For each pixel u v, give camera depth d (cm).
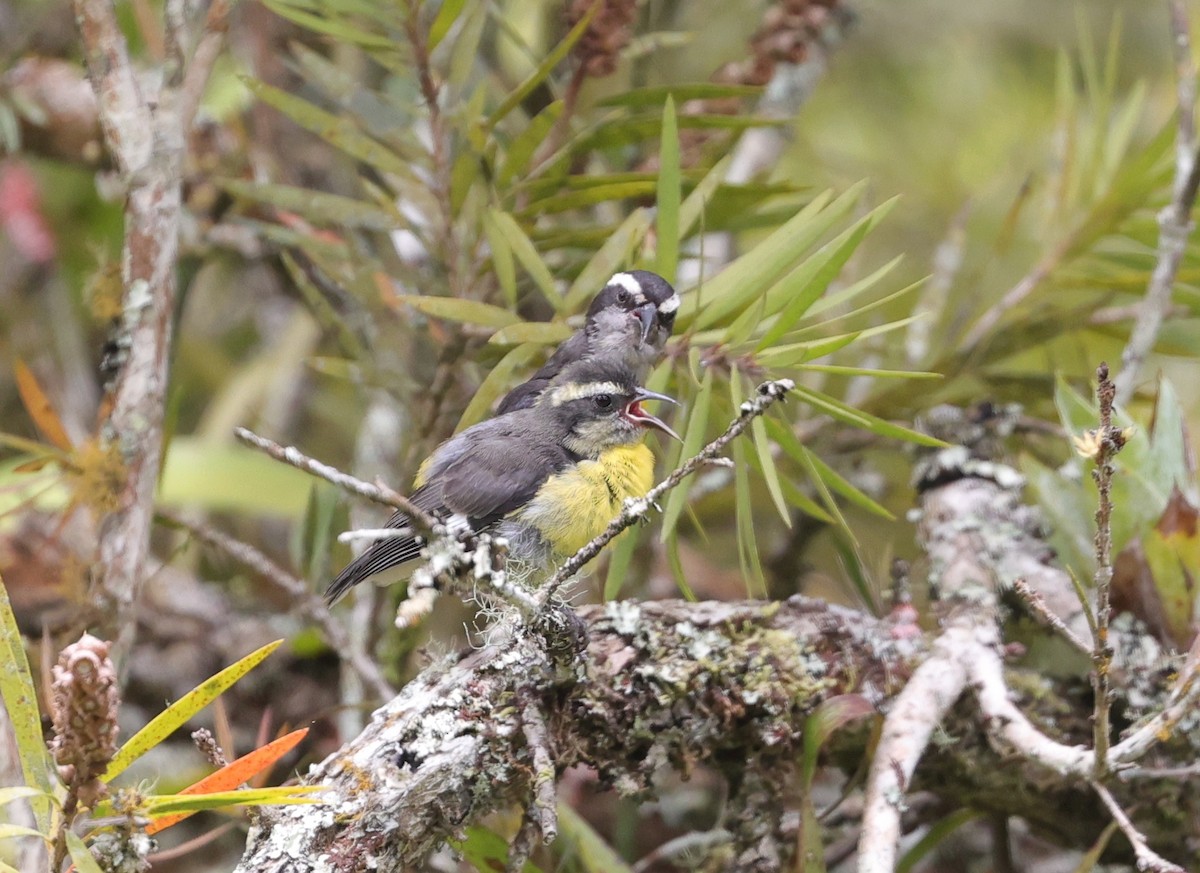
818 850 731
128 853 554
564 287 1041
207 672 1112
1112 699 806
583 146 913
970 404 1041
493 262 919
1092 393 1002
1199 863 824
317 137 1255
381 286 1019
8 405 1247
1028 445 1058
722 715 766
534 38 1242
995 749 788
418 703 700
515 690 705
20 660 539
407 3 872
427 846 694
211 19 815
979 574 869
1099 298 1079
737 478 752
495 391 806
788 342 843
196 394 1433
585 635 712
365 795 662
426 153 928
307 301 1073
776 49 1116
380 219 923
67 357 1254
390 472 1152
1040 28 1444
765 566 1136
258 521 1367
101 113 796
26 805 688
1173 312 1016
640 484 920
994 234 1330
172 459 1180
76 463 789
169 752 1076
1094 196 1052
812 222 795
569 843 817
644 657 761
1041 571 866
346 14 994
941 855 1049
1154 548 821
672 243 791
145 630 1106
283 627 1129
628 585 1127
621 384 921
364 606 1057
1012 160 1380
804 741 774
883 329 743
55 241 1284
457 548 541
